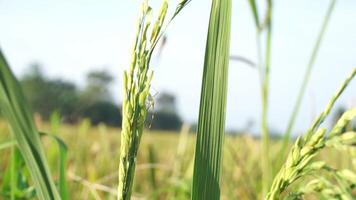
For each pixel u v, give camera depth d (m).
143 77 0.31
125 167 0.32
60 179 0.53
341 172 0.27
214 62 0.36
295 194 0.28
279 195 0.30
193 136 1.32
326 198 0.27
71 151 1.37
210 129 0.36
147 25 0.31
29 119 0.35
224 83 0.36
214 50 0.36
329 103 0.28
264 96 0.76
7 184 0.66
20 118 0.35
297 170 0.29
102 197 1.03
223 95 0.36
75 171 1.21
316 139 0.28
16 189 0.62
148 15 0.31
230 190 1.04
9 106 0.34
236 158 1.09
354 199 0.26
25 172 0.65
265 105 0.75
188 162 1.23
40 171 0.36
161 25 0.31
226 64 0.36
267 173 0.76
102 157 1.30
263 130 0.77
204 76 0.36
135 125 0.31
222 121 0.36
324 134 0.28
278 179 0.30
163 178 1.17
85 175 1.19
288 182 0.29
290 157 0.29
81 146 1.39
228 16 0.36
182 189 0.95
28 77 15.10
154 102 0.32
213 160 0.36
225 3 0.36
